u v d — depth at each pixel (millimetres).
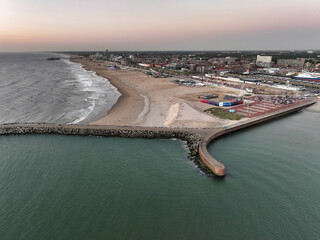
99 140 72375
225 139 73875
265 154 62438
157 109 107875
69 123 90188
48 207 40719
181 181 49125
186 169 54188
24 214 39000
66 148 66188
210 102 118812
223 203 42344
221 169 50438
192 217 38781
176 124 83312
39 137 74812
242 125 84000
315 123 92562
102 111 107500
